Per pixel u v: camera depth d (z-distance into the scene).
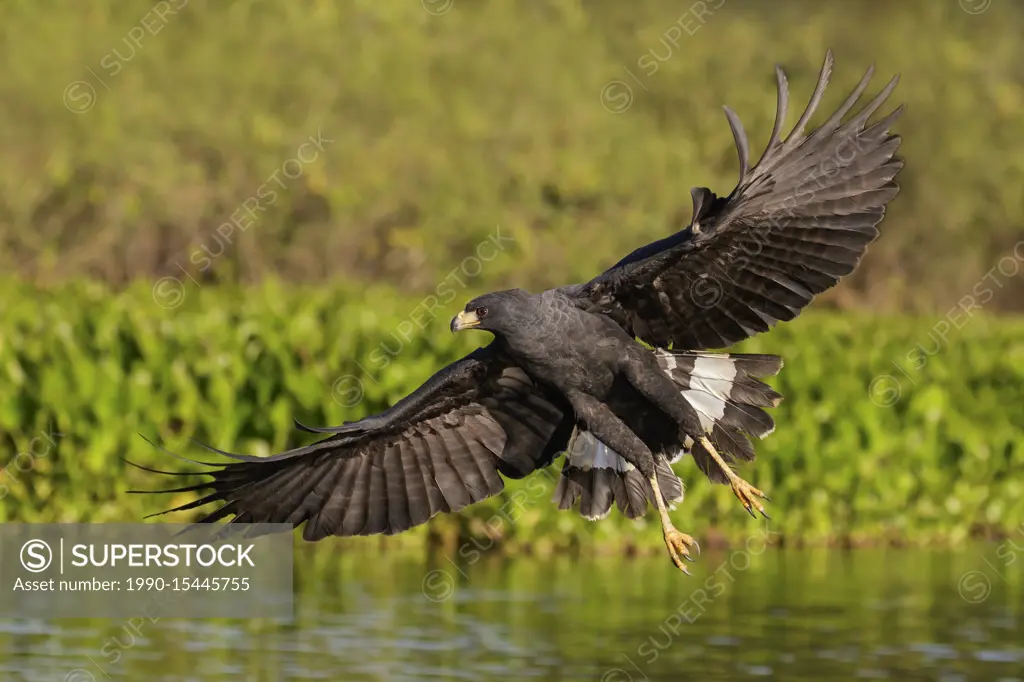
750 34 36.12
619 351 8.52
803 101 35.47
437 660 11.80
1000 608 14.15
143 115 30.66
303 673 11.33
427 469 9.12
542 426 9.12
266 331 17.94
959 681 11.39
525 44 33.41
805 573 16.03
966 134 36.34
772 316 8.53
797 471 18.08
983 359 19.77
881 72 36.38
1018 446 18.97
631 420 8.69
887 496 18.28
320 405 17.48
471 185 31.22
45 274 29.03
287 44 31.78
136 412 17.17
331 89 31.66
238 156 30.72
